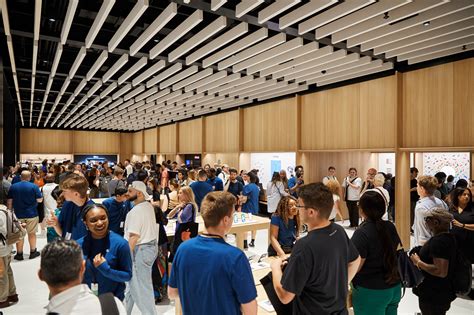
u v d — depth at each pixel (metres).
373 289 2.19
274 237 3.29
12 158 11.02
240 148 10.62
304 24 4.43
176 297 1.82
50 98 11.81
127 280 2.26
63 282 1.24
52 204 6.34
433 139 5.70
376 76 6.63
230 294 1.61
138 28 6.06
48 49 7.00
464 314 3.76
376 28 4.41
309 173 8.53
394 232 2.29
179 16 5.64
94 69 6.69
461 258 2.79
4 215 3.75
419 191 3.86
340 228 1.82
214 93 9.01
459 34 4.62
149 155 19.19
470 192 3.94
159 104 11.06
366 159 9.64
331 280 1.68
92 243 2.29
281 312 1.87
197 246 1.68
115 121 16.03
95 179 6.87
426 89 5.82
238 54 5.84
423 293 2.88
